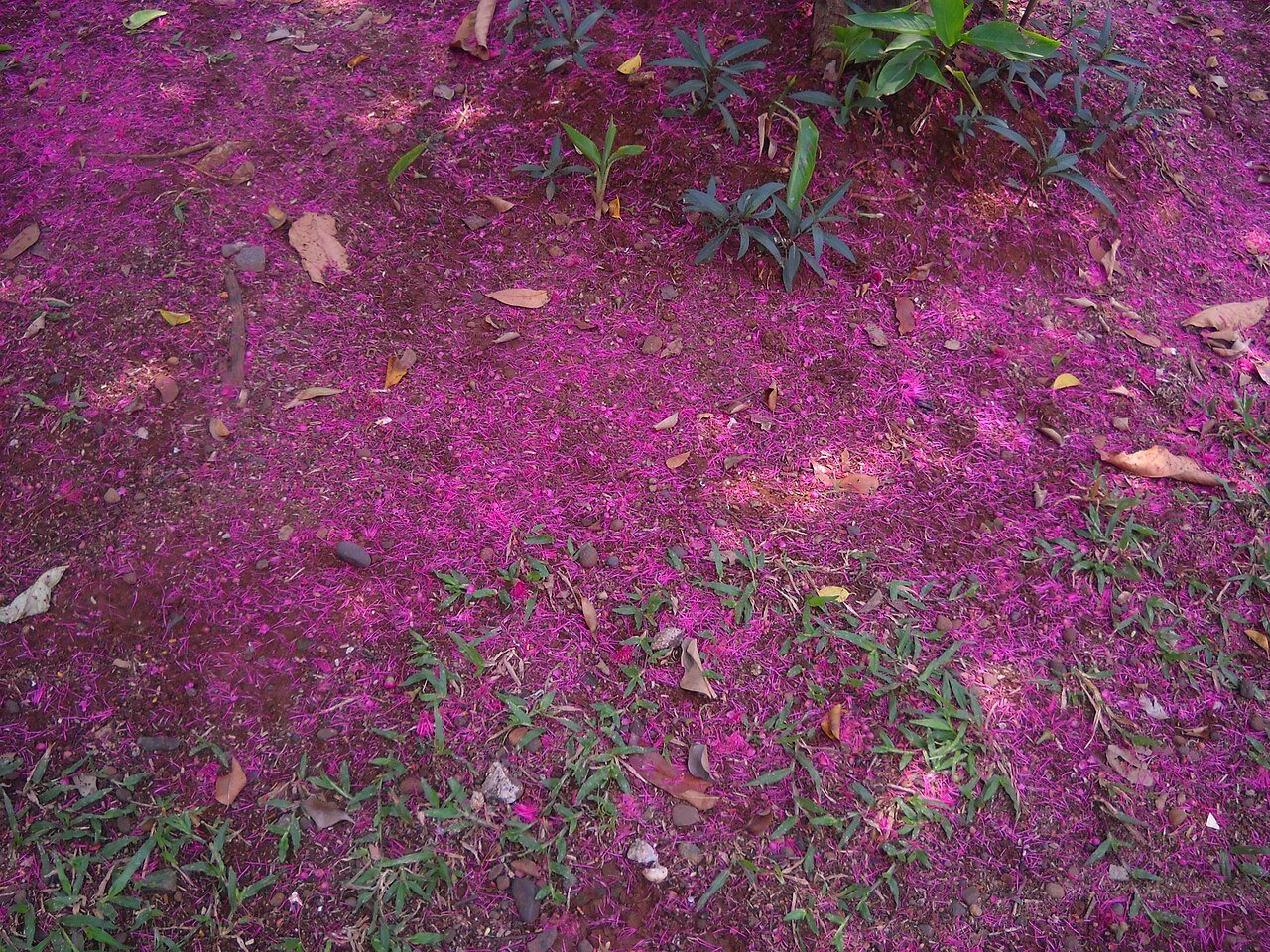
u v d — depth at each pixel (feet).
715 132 10.07
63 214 9.65
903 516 8.30
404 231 9.70
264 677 7.14
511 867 6.48
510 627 7.45
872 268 9.73
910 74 9.34
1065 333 9.77
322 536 7.79
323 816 6.57
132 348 8.70
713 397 8.91
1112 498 8.52
